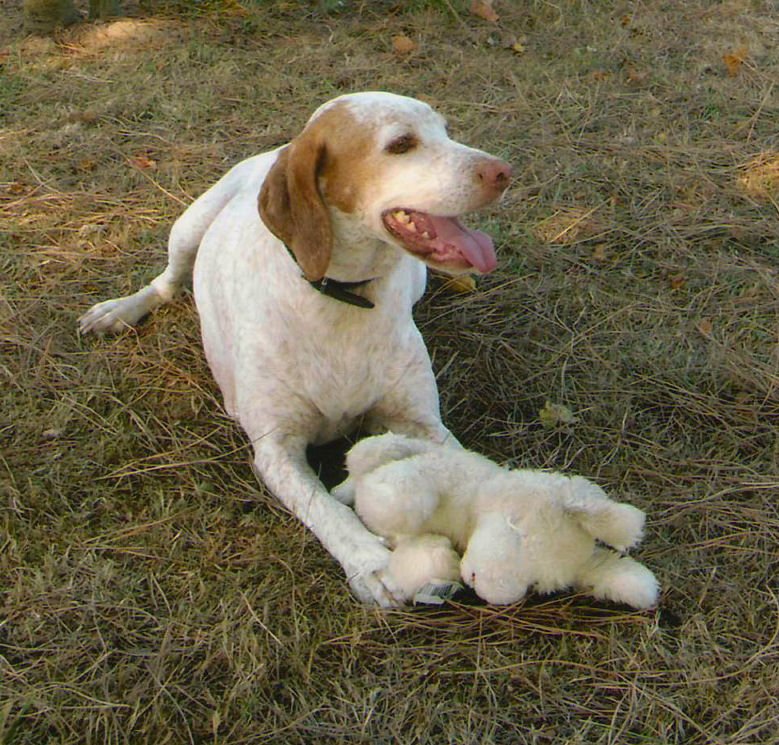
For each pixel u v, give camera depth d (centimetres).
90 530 158
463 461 145
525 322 195
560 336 192
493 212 220
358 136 149
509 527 138
